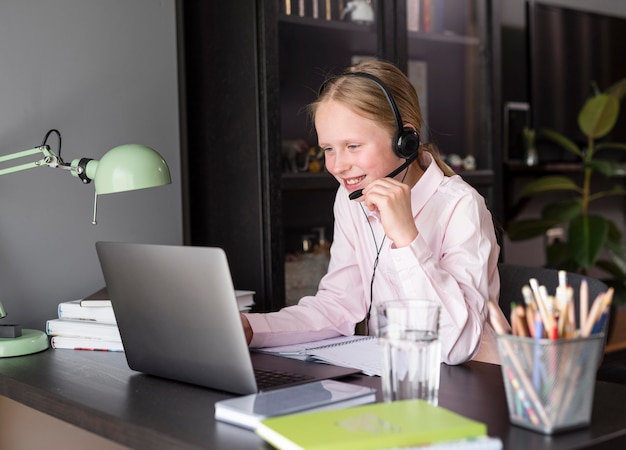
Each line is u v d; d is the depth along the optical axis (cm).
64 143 223
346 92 163
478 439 101
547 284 183
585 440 107
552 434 109
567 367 108
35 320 219
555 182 356
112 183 163
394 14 277
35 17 217
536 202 391
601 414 118
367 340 170
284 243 254
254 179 247
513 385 112
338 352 159
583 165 357
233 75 252
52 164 179
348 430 103
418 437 101
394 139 163
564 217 352
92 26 228
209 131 262
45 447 210
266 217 245
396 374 120
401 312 120
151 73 241
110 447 193
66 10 222
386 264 179
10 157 184
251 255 250
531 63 361
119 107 234
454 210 166
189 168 270
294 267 256
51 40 220
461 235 163
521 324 111
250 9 245
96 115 229
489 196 303
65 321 187
